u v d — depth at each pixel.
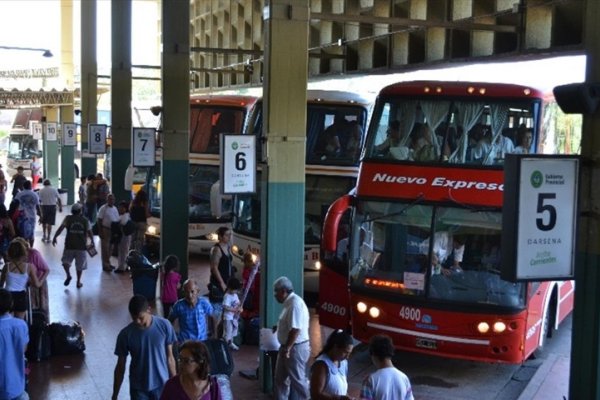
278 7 10.62
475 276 10.80
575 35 13.93
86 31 29.88
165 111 15.97
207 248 20.58
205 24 33.78
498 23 15.45
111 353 12.04
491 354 10.73
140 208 19.23
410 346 11.09
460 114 11.23
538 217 6.00
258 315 12.77
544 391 10.55
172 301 12.77
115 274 18.39
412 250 11.13
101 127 25.05
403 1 17.84
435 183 11.07
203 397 5.77
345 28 20.70
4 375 7.43
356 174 15.86
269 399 10.12
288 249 10.97
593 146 5.96
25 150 45.19
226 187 11.06
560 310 13.30
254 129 16.80
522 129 10.97
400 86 11.52
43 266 11.77
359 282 11.47
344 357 6.98
